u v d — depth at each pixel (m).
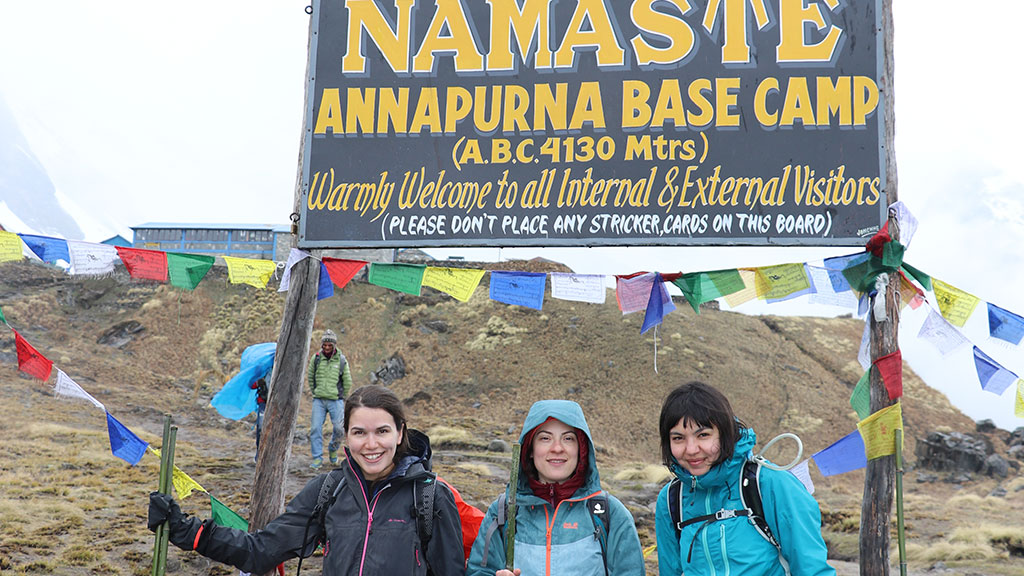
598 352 32.06
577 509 3.28
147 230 40.28
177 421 20.55
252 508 5.42
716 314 38.22
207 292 35.53
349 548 3.21
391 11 5.43
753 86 5.10
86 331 31.09
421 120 5.32
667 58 5.18
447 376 30.73
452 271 5.10
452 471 14.87
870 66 5.05
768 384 31.00
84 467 12.35
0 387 20.14
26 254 4.92
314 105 5.41
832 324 40.03
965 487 22.48
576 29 5.27
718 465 3.20
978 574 9.69
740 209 5.01
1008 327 4.73
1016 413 4.74
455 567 3.23
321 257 5.39
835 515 14.05
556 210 5.14
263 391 8.98
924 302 5.01
